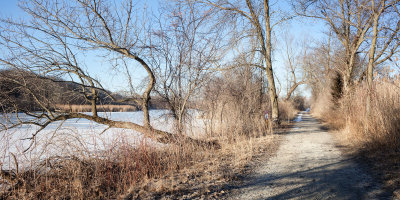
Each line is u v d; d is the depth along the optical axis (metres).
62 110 7.46
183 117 9.45
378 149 7.34
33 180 5.41
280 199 4.19
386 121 8.07
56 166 6.02
